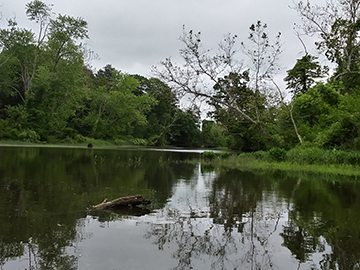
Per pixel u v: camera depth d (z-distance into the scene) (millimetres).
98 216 5570
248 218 5895
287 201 7559
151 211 6168
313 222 5680
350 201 7684
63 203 6410
